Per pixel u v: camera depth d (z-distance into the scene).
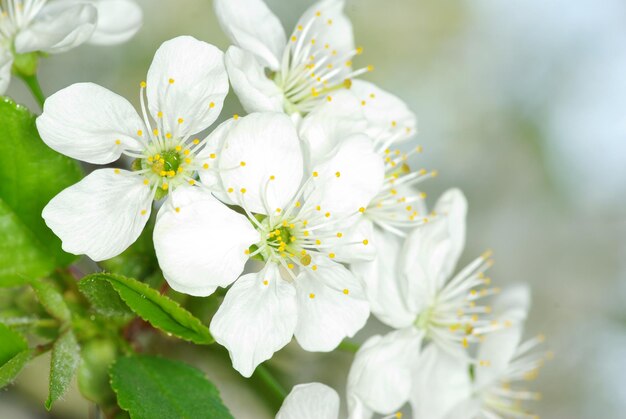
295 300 0.24
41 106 0.26
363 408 0.25
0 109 0.24
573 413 0.35
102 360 0.25
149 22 0.33
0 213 0.25
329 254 0.24
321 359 0.29
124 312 0.24
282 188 0.24
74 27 0.25
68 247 0.24
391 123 0.26
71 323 0.25
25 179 0.25
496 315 0.28
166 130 0.24
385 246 0.26
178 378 0.25
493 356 0.27
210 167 0.24
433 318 0.26
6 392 0.29
